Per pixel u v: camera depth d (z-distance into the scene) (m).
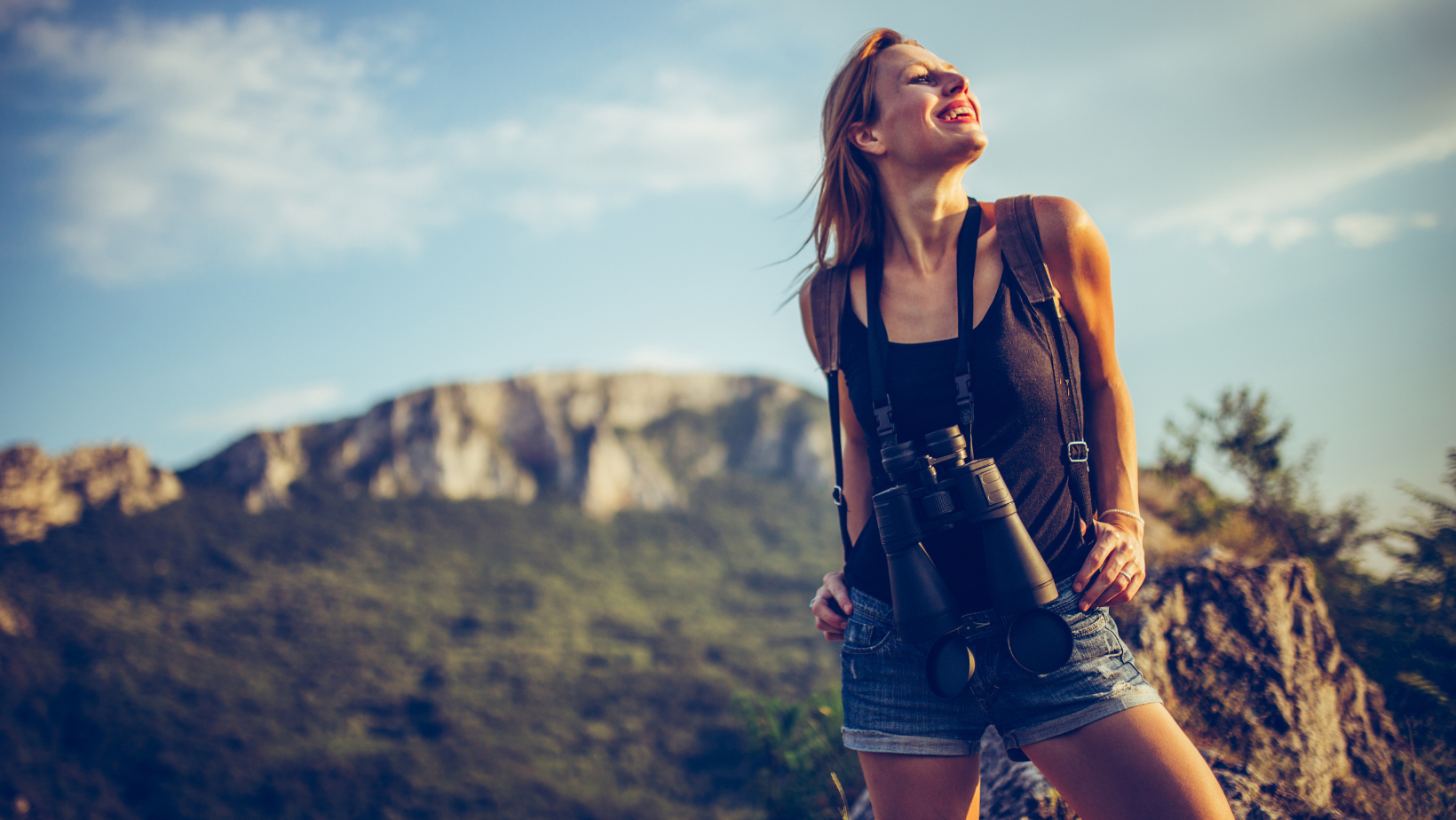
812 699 3.66
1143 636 2.47
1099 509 1.13
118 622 80.81
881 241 1.25
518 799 55.28
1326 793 2.23
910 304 1.16
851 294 1.24
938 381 1.09
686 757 62.28
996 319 1.07
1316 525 4.20
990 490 1.01
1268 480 4.32
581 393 135.50
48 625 77.12
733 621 94.12
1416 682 2.52
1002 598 1.01
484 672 78.06
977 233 1.14
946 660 1.04
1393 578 3.27
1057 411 1.07
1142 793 0.97
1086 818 1.04
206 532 104.31
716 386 147.25
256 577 96.75
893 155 1.18
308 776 58.03
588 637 88.31
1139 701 1.00
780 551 116.44
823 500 130.75
